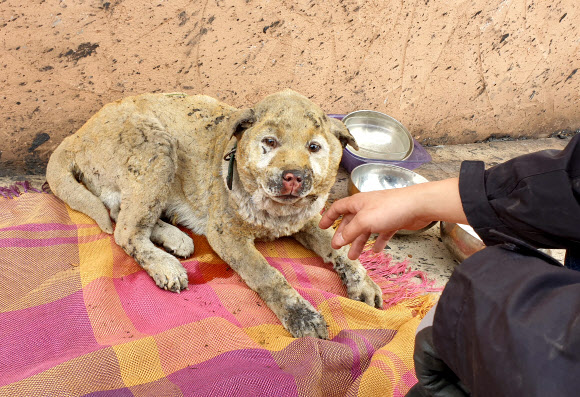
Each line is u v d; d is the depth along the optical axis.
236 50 3.80
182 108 3.20
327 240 2.97
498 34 4.63
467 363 0.98
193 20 3.53
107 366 1.95
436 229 3.79
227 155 2.67
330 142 2.61
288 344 2.22
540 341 0.83
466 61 4.69
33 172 3.58
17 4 3.00
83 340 2.17
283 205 2.64
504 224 1.25
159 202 2.88
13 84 3.27
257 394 1.84
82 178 3.16
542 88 5.24
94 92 3.54
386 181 3.77
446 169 4.76
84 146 3.06
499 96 5.10
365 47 4.23
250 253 2.73
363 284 2.81
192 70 3.76
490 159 5.07
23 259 2.60
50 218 2.94
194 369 2.02
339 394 2.11
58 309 2.30
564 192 1.11
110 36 3.36
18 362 2.05
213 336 2.19
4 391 1.77
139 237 2.83
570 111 5.63
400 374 2.17
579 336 0.79
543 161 1.17
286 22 3.83
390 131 4.35
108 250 2.82
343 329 2.46
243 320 2.43
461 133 5.25
